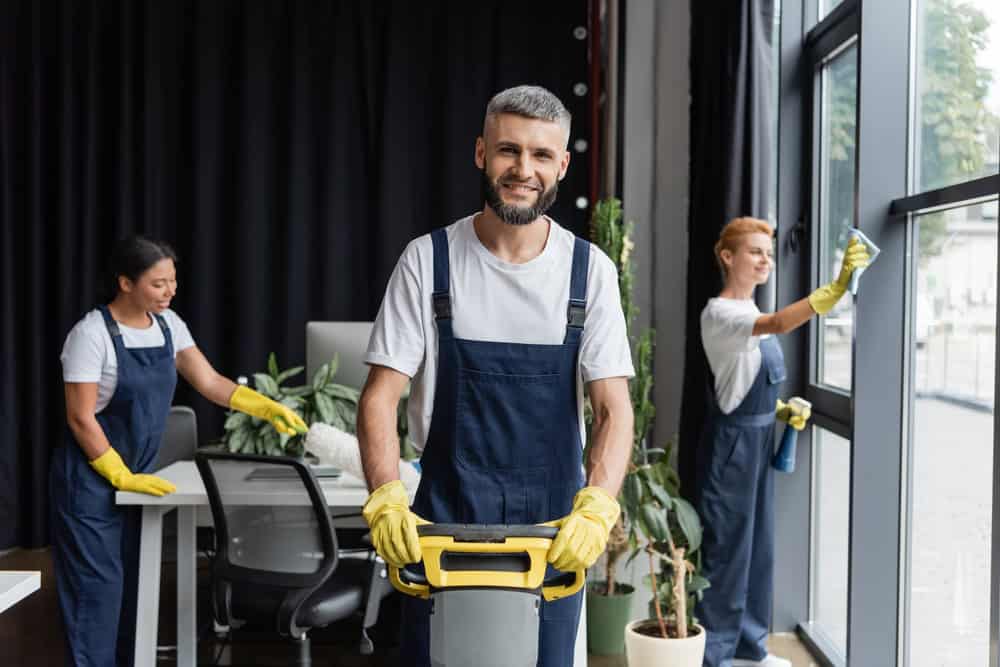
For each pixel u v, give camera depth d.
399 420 3.62
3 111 5.24
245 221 5.52
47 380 5.40
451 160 5.55
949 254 2.71
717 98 3.88
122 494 3.19
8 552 5.30
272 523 2.98
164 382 3.39
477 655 1.71
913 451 2.99
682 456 4.09
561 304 2.01
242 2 5.49
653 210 5.20
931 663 2.89
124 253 3.25
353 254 5.64
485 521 2.03
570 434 2.06
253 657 3.84
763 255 3.44
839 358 3.70
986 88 2.52
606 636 3.88
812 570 4.00
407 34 5.55
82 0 5.36
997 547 2.31
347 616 3.03
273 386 3.85
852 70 3.52
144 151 5.44
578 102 5.56
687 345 4.08
